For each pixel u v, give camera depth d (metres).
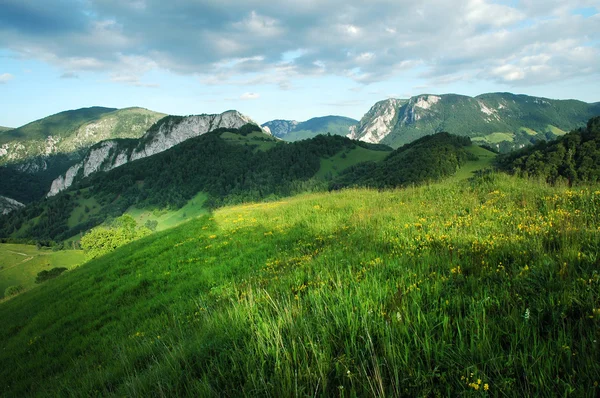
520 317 3.06
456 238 6.59
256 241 13.03
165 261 13.80
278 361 3.12
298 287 5.45
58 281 21.02
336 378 2.87
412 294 3.94
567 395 2.16
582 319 2.80
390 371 2.67
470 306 3.38
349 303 3.96
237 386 3.16
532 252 4.71
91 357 7.52
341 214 13.77
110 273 15.03
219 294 7.68
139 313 9.27
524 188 10.77
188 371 3.68
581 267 3.80
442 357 2.73
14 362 9.56
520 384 2.33
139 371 4.89
